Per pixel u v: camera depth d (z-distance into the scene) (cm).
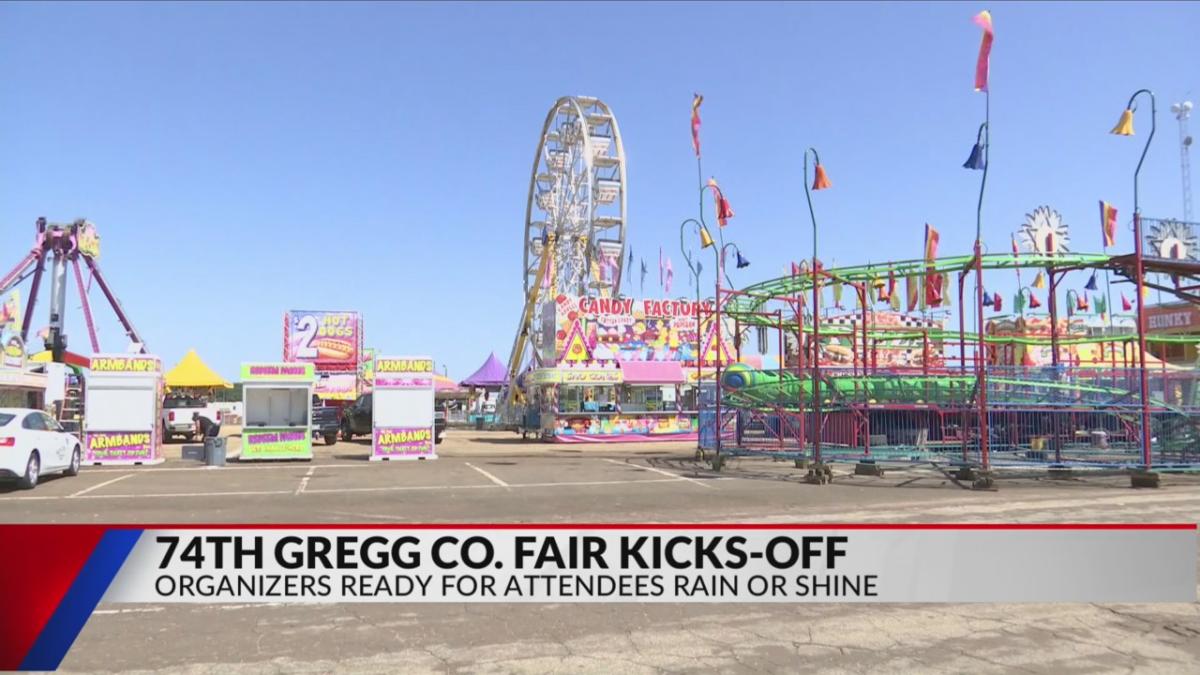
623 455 2503
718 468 1970
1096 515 1191
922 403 1942
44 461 1623
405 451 2306
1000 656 580
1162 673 546
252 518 1169
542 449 2845
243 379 2247
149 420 2188
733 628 649
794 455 1936
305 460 2286
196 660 568
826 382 1959
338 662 566
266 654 582
